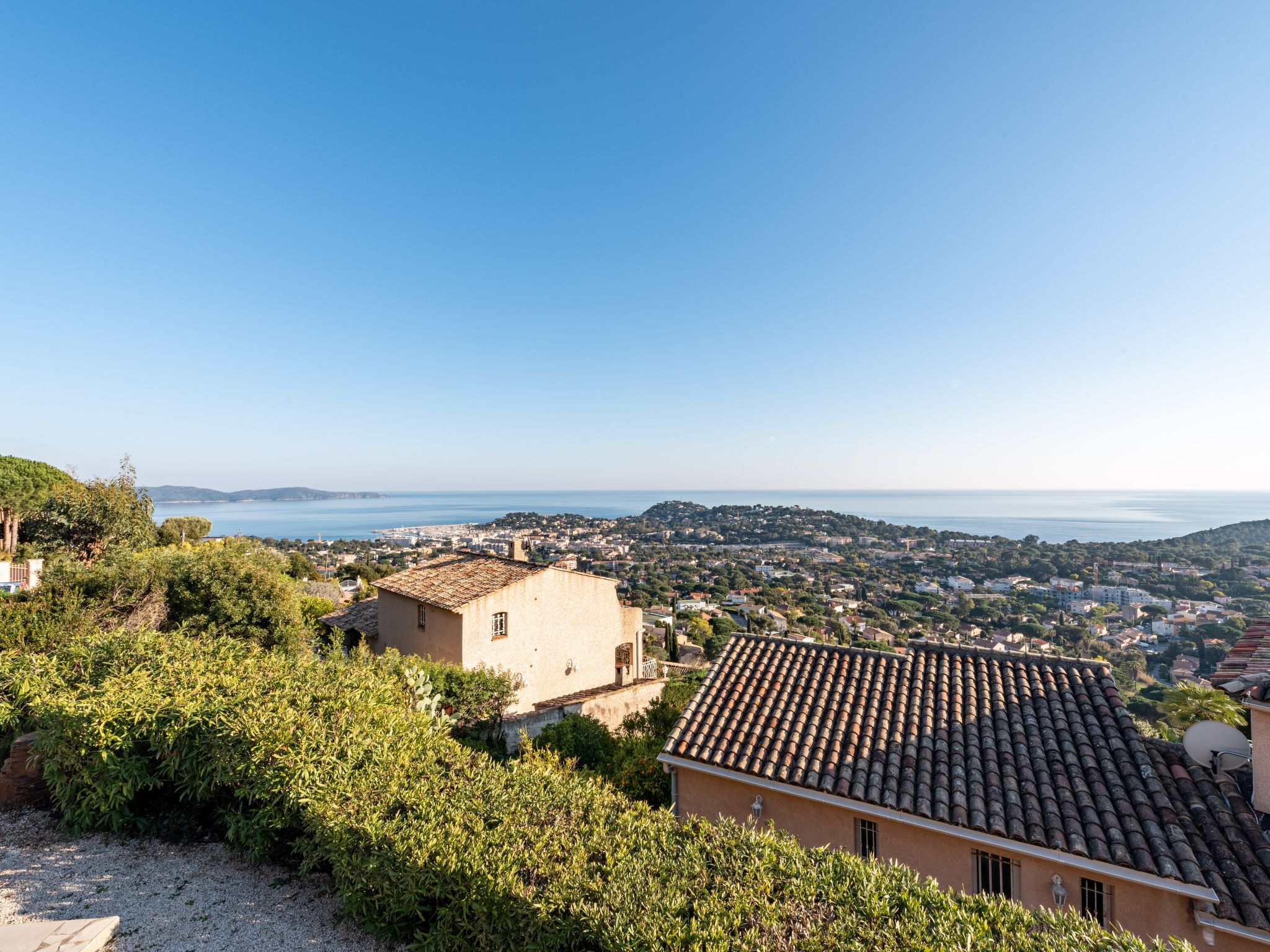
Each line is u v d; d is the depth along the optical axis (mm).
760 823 8016
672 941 3637
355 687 7648
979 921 4086
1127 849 6070
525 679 16578
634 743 11961
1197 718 11547
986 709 8406
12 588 18172
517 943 4227
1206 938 5750
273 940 5082
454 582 17594
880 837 7355
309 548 91125
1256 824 6168
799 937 3811
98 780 6504
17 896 5605
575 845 4777
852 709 8859
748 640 11086
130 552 16328
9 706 7496
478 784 5719
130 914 5383
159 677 7363
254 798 5941
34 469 33875
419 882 4637
